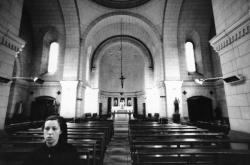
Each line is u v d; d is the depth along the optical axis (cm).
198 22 1573
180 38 1598
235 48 591
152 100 2022
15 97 1372
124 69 2547
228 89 634
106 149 766
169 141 424
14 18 711
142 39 2097
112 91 2498
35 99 1523
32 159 185
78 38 1545
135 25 1858
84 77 1650
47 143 190
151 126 805
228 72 628
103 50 2150
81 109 1538
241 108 565
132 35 2131
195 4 1482
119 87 2512
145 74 2088
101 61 2420
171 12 1514
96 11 1608
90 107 1992
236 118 588
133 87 2472
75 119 1289
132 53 2475
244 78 549
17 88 1398
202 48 1596
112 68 2558
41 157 184
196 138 505
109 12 1644
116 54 2517
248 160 344
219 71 1459
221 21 677
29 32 1588
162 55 1551
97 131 670
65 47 1534
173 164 401
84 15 1563
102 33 1984
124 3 1628
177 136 520
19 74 1434
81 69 1528
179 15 1526
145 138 496
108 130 884
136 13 1650
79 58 1529
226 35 617
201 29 1600
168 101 1425
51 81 1544
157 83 1788
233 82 599
